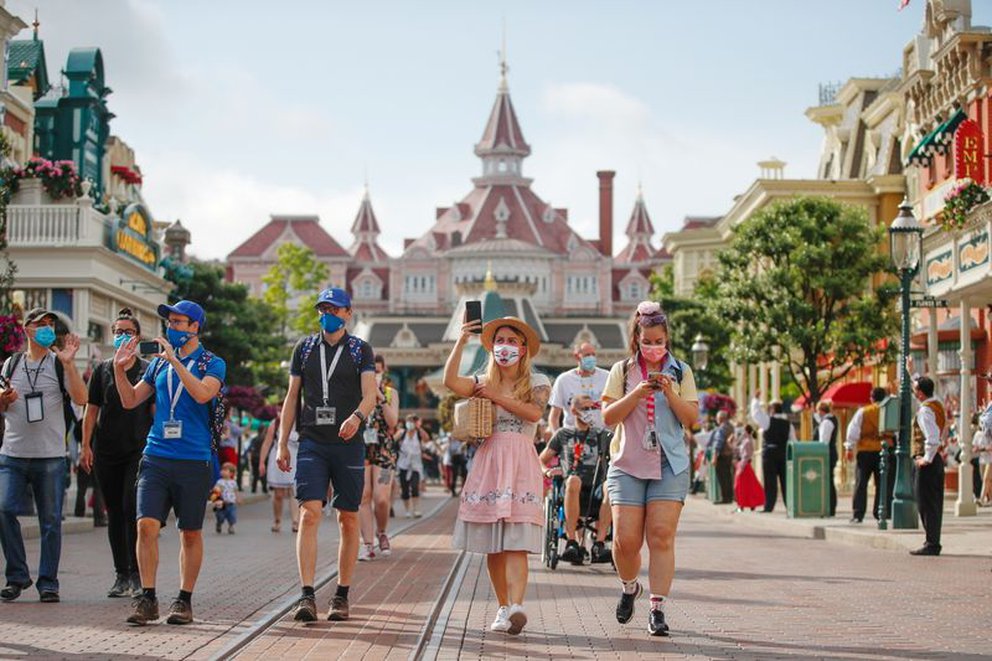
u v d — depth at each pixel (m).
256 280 198.38
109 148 54.06
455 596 13.45
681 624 11.55
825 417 29.08
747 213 60.44
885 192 52.12
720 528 26.67
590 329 133.88
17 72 47.03
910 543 19.95
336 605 11.47
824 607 12.84
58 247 38.50
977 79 35.44
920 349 38.03
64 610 12.02
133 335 12.80
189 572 11.27
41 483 12.73
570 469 16.89
